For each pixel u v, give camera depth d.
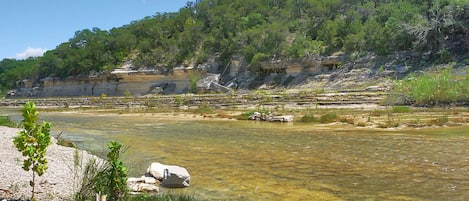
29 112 6.95
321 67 64.50
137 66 89.69
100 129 27.02
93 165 9.99
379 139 18.11
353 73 58.09
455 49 55.31
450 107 33.91
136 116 40.06
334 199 8.84
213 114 37.72
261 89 66.38
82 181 8.95
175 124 29.45
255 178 11.02
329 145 16.77
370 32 63.44
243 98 49.09
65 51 113.38
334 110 35.50
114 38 103.44
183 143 18.47
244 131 23.22
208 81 72.00
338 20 72.25
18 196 8.19
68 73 102.12
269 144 17.50
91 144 18.81
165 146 17.59
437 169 11.53
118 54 96.56
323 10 80.69
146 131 24.73
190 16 107.56
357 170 11.73
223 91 67.38
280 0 100.62
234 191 9.71
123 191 7.59
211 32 92.19
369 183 10.16
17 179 9.66
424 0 65.38
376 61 58.72
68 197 8.32
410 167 11.91
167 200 8.48
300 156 14.27
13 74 124.75
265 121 29.86
